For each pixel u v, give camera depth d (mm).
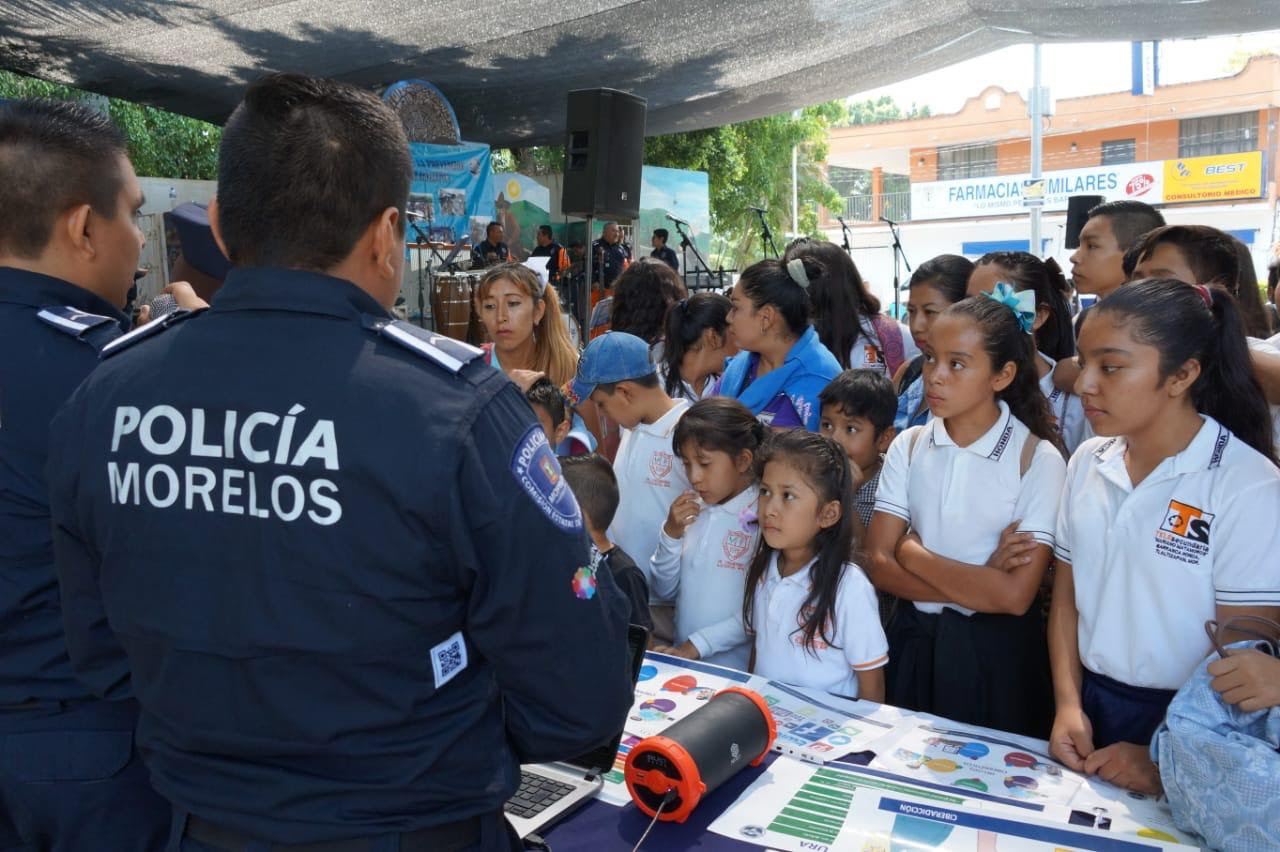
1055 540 1800
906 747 1614
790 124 19172
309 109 954
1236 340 1547
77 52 7035
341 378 900
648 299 3672
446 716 956
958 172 30188
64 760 1318
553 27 7125
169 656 922
